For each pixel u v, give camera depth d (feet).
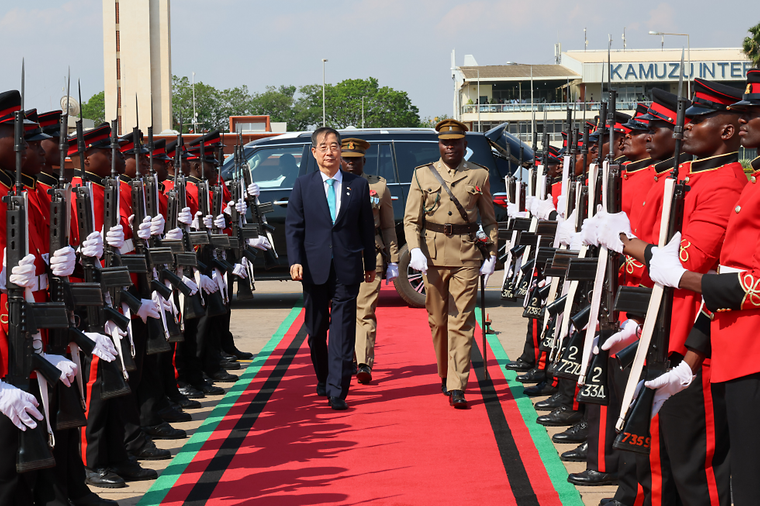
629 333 11.27
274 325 30.71
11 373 10.39
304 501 13.32
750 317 9.29
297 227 19.79
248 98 316.60
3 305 10.52
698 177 10.87
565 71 197.06
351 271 19.47
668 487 11.35
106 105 170.81
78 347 11.71
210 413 18.97
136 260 15.29
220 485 14.15
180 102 277.64
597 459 13.98
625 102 179.42
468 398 20.11
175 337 16.56
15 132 10.30
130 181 17.24
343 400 19.26
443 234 19.48
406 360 24.67
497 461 15.33
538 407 18.78
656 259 9.78
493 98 207.62
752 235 9.38
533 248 20.59
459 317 19.29
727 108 10.55
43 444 10.44
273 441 16.71
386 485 14.05
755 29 118.83
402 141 33.47
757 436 9.34
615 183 11.01
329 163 19.53
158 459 15.55
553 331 15.21
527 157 33.76
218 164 23.52
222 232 22.77
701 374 10.52
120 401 14.97
